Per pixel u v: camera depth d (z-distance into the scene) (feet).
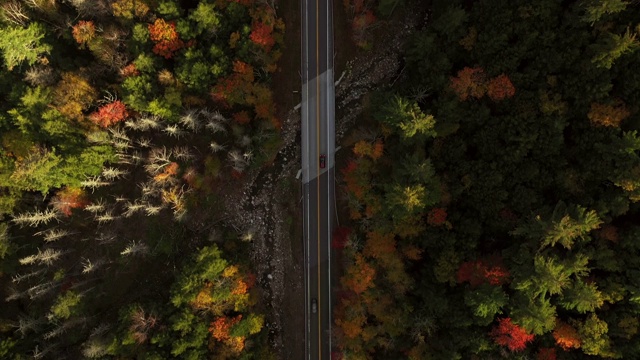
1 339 196.24
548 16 166.30
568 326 166.91
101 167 201.67
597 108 160.15
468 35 179.42
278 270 225.15
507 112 177.88
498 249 182.29
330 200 219.61
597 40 160.56
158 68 193.06
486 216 181.57
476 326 178.81
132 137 209.77
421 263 195.62
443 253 181.68
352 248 200.75
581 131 168.96
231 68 194.70
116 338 186.19
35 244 209.87
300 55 217.15
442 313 182.60
